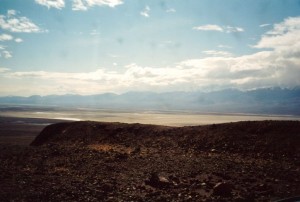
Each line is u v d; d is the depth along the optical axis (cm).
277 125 2731
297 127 2636
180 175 1689
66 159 2189
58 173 1744
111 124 3606
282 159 2134
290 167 1898
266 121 2892
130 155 2348
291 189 1438
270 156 2222
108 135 3288
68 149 2638
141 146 2838
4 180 1567
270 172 1767
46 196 1304
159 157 2258
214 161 2092
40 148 2744
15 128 8738
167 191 1391
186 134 2969
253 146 2447
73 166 1945
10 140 5672
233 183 1535
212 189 1434
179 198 1289
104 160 2142
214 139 2711
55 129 3862
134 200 1261
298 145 2325
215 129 2947
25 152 2509
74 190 1390
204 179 1603
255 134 2684
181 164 1991
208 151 2500
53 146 2886
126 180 1580
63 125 3906
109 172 1772
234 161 2088
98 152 2473
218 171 1784
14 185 1470
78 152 2483
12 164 2020
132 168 1878
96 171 1798
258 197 1314
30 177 1636
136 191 1388
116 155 2270
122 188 1430
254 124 2858
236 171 1791
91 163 2038
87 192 1358
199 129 3052
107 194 1336
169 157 2259
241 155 2311
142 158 2219
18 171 1789
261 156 2244
